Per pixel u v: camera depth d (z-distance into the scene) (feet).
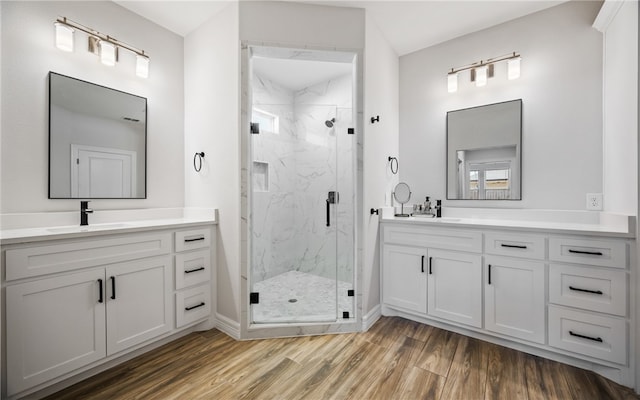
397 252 7.70
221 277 7.20
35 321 4.42
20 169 5.56
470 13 7.35
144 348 6.05
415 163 9.26
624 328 4.95
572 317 5.43
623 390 4.86
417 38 8.52
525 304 5.92
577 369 5.42
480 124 8.09
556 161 7.02
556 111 7.02
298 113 7.75
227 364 5.62
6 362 4.16
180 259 6.49
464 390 4.85
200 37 7.80
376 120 7.61
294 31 6.73
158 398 4.66
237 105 6.73
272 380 5.12
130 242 5.59
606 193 6.28
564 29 6.91
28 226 5.54
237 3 6.63
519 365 5.57
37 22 5.75
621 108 5.59
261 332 6.69
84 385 4.94
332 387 4.93
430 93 8.98
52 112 5.94
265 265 7.54
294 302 7.66
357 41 7.03
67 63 6.18
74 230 5.24
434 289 7.10
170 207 8.03
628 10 5.29
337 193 7.46
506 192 7.68
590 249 5.25
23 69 5.58
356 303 7.06
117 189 6.97
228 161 7.04
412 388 4.91
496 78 7.86
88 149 6.48
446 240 6.92
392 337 6.73
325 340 6.59
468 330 6.82
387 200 8.68
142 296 5.79
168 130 8.04
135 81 7.34
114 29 6.93
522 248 5.94
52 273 4.59
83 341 4.94
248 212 6.79
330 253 7.53
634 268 4.88
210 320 7.20
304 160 7.74
